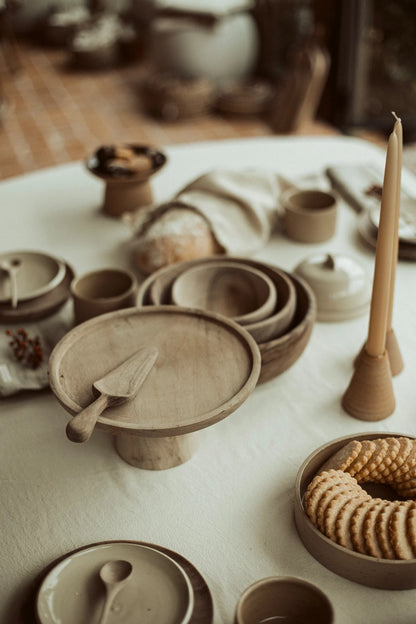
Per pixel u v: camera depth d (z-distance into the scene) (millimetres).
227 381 866
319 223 1393
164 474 924
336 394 1048
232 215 1373
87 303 1123
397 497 859
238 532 841
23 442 984
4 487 916
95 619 707
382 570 738
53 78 4824
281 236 1455
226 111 4074
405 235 1335
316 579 780
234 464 935
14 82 4758
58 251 1440
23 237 1495
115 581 726
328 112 3814
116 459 952
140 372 861
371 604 751
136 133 3908
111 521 862
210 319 963
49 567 774
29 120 4105
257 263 1122
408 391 1041
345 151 1846
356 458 852
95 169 1498
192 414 819
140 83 4691
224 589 775
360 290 1187
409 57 3617
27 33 5699
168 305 1019
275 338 1016
